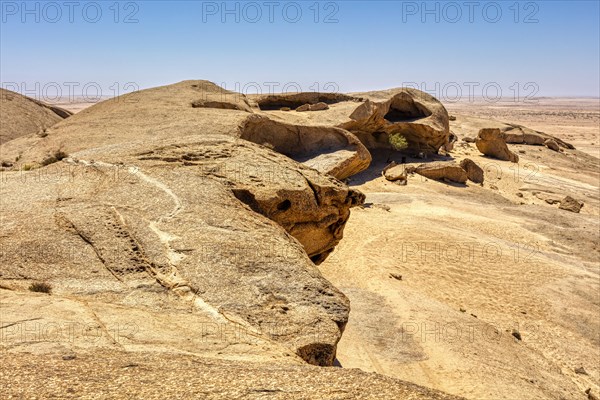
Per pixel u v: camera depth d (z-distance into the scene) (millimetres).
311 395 6797
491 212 44188
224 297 13539
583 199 56094
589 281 30719
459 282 28969
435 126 64875
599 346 24609
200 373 7809
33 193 19156
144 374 7734
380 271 28766
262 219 17875
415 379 19031
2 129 53781
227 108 46438
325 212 21406
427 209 42531
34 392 6875
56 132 38000
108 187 19125
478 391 18359
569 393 20125
